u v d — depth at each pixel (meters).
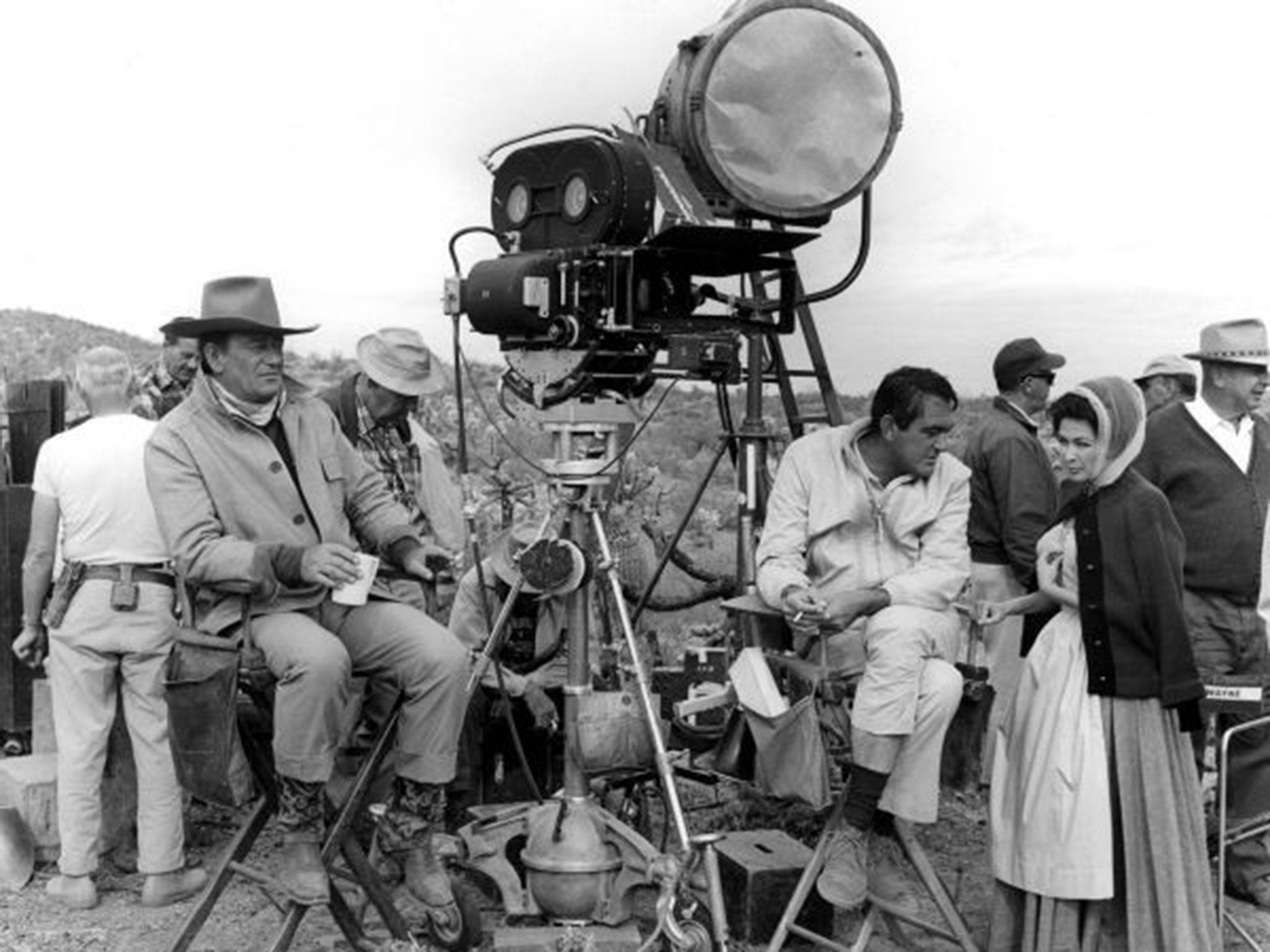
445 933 4.36
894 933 4.78
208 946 4.79
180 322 4.13
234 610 4.14
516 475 6.46
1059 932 4.34
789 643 4.87
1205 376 5.62
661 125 5.32
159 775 5.19
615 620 5.68
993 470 6.54
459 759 5.47
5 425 7.98
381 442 5.81
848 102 5.27
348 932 4.45
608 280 4.44
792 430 6.53
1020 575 6.48
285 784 4.04
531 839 4.47
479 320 4.66
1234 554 5.46
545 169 4.66
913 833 4.65
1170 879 4.23
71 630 5.14
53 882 5.27
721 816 5.92
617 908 4.39
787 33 5.14
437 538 5.89
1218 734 5.52
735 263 4.89
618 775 4.59
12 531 6.88
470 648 5.29
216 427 4.23
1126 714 4.31
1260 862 5.41
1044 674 4.45
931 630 4.38
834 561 4.61
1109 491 4.38
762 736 4.29
